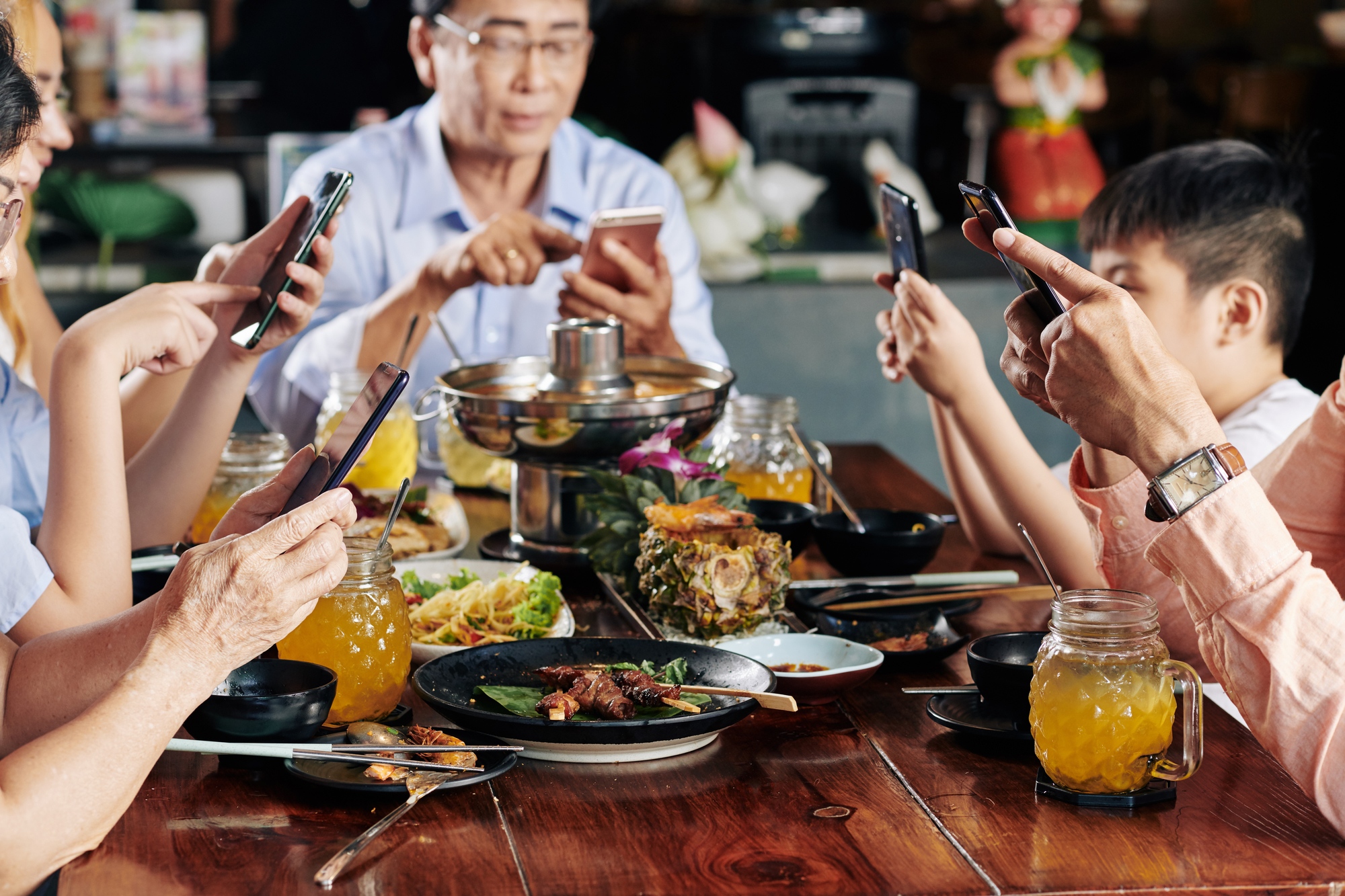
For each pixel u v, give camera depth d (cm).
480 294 293
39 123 114
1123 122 471
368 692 121
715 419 179
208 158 384
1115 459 137
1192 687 106
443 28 271
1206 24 467
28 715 114
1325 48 461
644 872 96
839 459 247
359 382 211
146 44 385
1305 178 185
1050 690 108
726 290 351
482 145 275
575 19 268
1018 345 126
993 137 443
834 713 127
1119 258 182
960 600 160
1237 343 181
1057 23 430
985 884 94
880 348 192
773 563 145
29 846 95
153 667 100
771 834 102
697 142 402
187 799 108
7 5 116
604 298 227
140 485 167
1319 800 101
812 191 420
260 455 185
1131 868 96
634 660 130
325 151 296
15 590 125
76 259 386
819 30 431
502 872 96
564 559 174
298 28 434
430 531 182
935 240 425
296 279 159
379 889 93
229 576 101
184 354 146
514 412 166
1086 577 168
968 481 185
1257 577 102
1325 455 126
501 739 114
